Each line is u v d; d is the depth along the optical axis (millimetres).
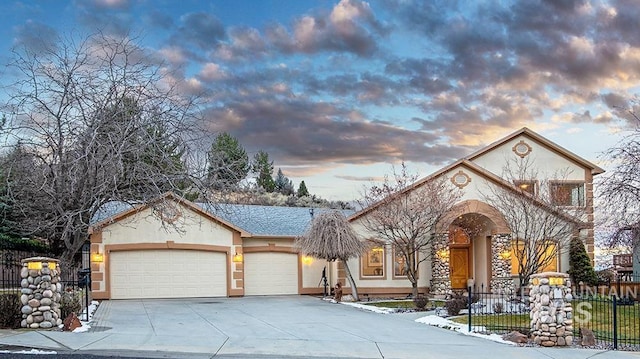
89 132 16578
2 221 20250
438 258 25672
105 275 24844
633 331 15523
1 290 15258
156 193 17766
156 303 23156
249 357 11547
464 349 12859
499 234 25766
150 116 17219
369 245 25859
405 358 11805
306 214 31375
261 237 27656
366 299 25500
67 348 11766
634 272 26625
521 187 28328
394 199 25344
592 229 26078
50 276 14641
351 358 11727
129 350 11773
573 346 13617
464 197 26188
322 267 28750
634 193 17391
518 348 13195
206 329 15250
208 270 26469
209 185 18000
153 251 25672
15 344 12016
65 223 17297
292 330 15367
